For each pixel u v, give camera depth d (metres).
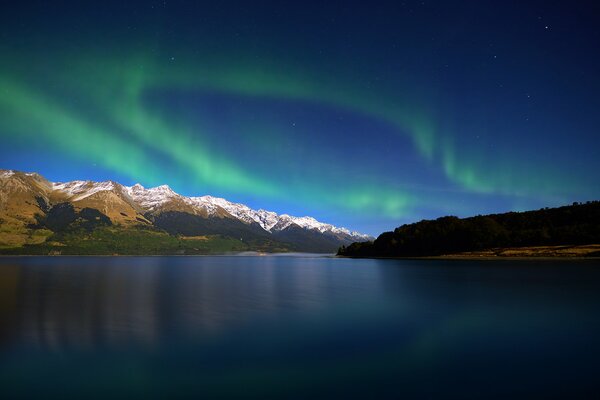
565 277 77.69
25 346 24.92
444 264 135.62
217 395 16.91
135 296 51.78
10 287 64.44
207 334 28.36
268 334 28.19
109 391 17.39
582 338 26.69
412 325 31.28
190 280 81.00
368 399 16.30
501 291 54.91
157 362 21.36
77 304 43.91
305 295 52.84
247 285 68.69
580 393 16.78
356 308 40.62
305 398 16.42
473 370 20.00
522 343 25.38
